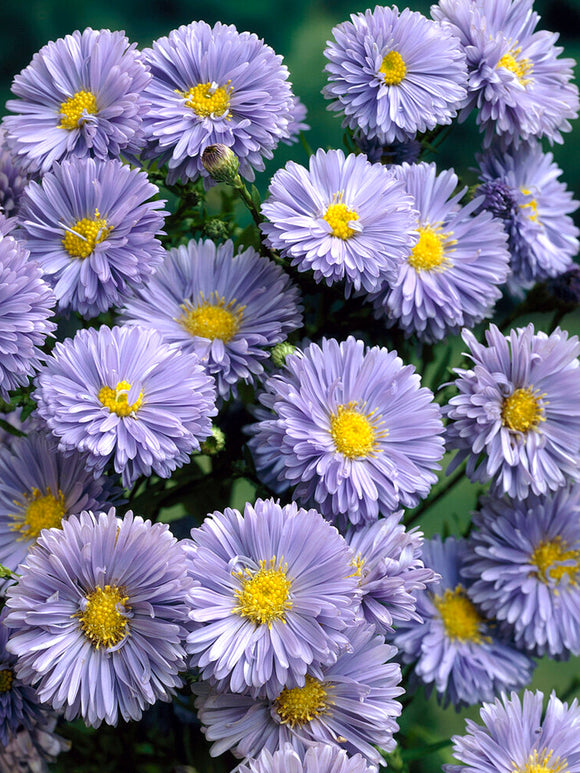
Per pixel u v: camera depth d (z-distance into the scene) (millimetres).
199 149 384
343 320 419
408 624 409
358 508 367
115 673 347
